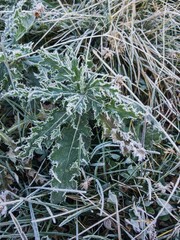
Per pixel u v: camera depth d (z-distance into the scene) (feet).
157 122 1.52
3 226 1.46
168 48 1.81
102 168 1.54
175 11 1.84
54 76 1.50
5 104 1.62
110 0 1.79
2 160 1.53
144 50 1.75
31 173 1.50
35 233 1.37
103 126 1.48
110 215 1.40
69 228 1.47
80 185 1.46
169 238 1.46
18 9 1.59
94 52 1.65
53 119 1.47
